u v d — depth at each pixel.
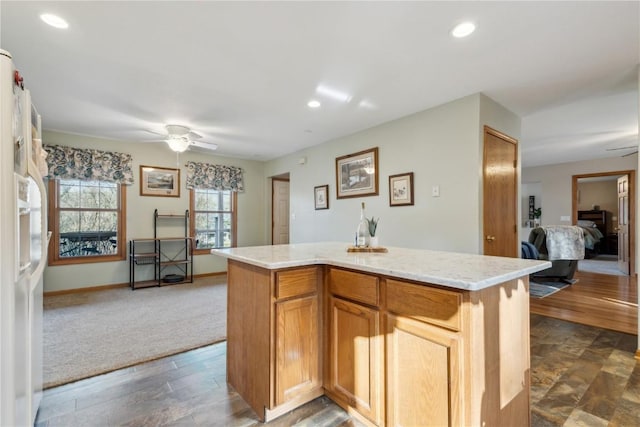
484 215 3.12
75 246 4.66
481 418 1.24
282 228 6.88
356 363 1.69
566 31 2.06
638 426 1.65
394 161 3.86
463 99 3.17
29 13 1.85
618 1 1.77
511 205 3.63
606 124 4.14
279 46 2.24
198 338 2.86
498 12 1.87
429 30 2.05
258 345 1.80
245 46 2.24
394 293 1.48
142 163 5.18
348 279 1.73
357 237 2.25
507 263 1.61
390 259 1.78
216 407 1.85
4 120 1.13
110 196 4.95
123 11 1.84
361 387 1.67
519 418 1.50
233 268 2.11
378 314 1.56
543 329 3.05
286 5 1.80
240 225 6.35
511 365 1.44
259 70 2.60
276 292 1.72
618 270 6.33
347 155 4.54
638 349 2.42
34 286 1.42
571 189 6.84
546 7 1.83
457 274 1.31
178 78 2.73
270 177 6.61
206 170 5.84
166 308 3.79
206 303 4.01
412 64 2.50
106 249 4.90
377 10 1.85
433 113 3.43
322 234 5.05
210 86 2.90
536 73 2.66
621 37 2.13
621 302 3.95
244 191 6.41
